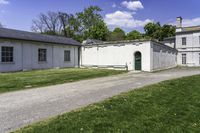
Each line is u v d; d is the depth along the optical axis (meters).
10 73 18.70
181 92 9.37
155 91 9.23
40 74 17.52
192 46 39.19
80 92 9.35
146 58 23.81
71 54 29.70
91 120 5.20
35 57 23.84
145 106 6.66
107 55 27.91
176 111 6.27
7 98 8.16
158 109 6.39
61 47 27.75
